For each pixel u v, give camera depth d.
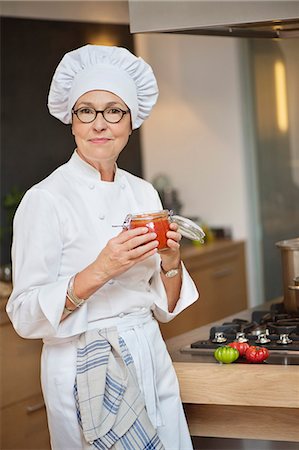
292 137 5.46
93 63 2.28
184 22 2.56
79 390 2.20
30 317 2.19
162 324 4.80
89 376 2.20
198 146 5.71
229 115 5.60
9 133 4.80
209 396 2.42
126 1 5.38
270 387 2.35
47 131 4.98
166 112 5.79
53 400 2.27
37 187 2.25
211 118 5.66
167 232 2.20
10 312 2.25
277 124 5.50
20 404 3.94
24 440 3.96
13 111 4.82
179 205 5.69
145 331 2.32
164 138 5.81
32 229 2.21
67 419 2.25
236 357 2.41
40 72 4.95
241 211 5.62
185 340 2.77
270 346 2.53
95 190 2.31
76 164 2.33
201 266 5.10
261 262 5.63
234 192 5.63
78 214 2.25
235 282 5.48
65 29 5.07
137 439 2.20
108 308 2.27
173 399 2.39
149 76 2.37
